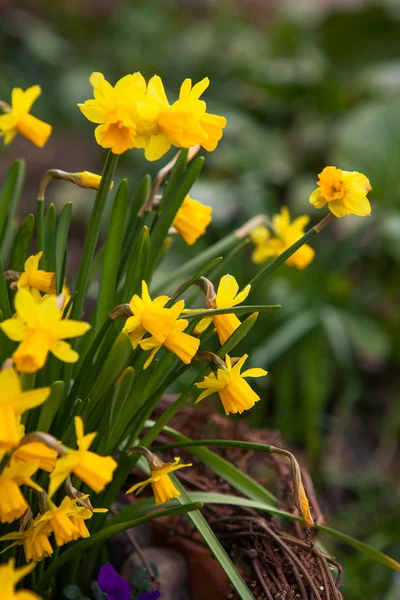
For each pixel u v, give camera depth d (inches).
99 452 44.4
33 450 38.4
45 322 37.3
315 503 51.3
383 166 104.2
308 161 128.6
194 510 44.0
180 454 54.4
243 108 142.4
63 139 161.6
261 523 47.7
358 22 144.3
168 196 48.3
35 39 190.7
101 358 44.4
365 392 99.6
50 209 46.4
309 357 88.6
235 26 192.4
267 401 90.5
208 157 124.3
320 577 47.0
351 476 85.0
